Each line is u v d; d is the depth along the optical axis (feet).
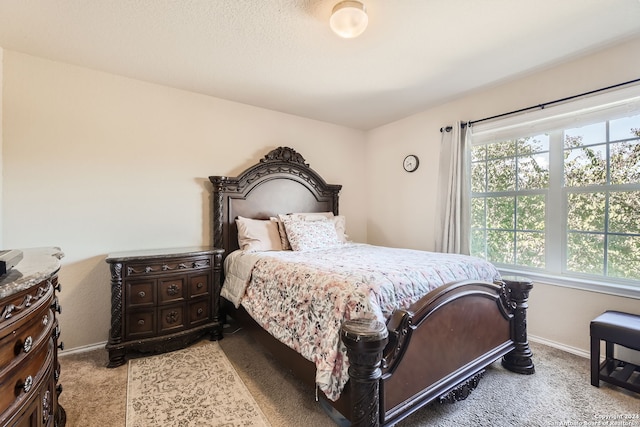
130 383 6.33
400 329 4.54
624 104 6.97
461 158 9.99
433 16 5.92
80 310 7.96
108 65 7.95
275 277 6.81
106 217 8.34
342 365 4.51
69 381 6.38
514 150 9.17
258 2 5.48
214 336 8.61
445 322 5.32
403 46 7.04
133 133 8.76
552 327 8.13
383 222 13.43
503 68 8.14
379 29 6.34
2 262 3.01
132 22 6.09
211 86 9.32
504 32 6.48
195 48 7.11
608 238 7.41
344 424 5.08
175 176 9.46
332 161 13.25
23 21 6.03
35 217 7.44
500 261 9.49
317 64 7.92
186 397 5.85
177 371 6.85
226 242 10.04
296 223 10.02
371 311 4.56
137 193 8.81
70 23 6.11
